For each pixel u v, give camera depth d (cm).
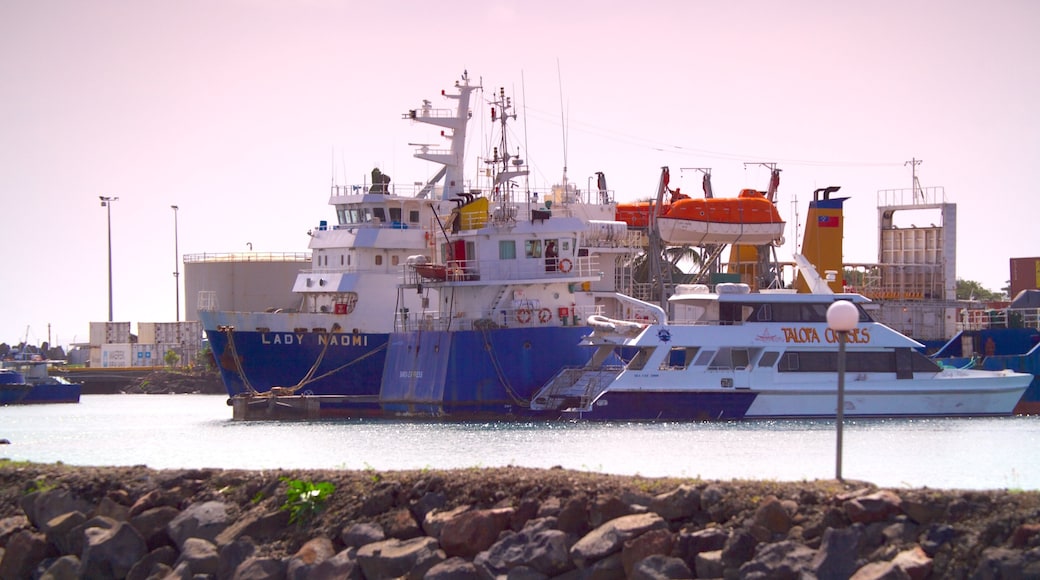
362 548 2956
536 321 7206
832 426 6162
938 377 6688
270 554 3017
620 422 6450
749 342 6519
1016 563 2495
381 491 3100
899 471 4309
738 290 6588
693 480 2983
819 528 2700
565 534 2859
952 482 3994
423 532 3003
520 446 5281
